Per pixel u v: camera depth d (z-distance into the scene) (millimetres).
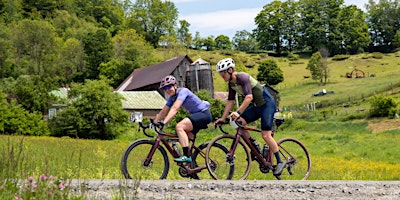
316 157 30547
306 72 133500
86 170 11352
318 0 177125
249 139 8734
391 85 84500
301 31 179750
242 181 7641
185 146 8094
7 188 4887
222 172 8492
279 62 154625
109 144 31406
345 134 46312
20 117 47969
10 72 113562
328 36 173125
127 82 88375
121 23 190625
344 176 15570
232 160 8547
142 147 8047
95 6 188125
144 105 68312
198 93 62625
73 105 50469
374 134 46906
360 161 28859
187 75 80312
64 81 121938
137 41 136875
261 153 8812
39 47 122000
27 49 121812
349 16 174875
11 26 131250
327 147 38656
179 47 154875
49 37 124438
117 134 51344
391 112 55094
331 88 104125
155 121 8227
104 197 5656
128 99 68875
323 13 176750
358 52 169500
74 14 171625
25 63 119312
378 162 29688
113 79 116000
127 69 117062
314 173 16625
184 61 80500
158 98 71125
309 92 104125
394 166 24094
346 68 133250
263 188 7223
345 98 84125
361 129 52625
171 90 8180
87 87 50688
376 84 100062
